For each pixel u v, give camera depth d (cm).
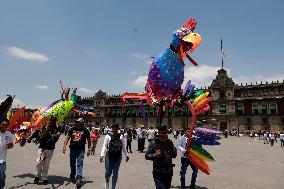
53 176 890
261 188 802
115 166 672
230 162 1403
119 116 8512
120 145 678
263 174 1044
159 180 488
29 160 1262
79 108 1109
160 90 859
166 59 855
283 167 1252
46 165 777
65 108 995
